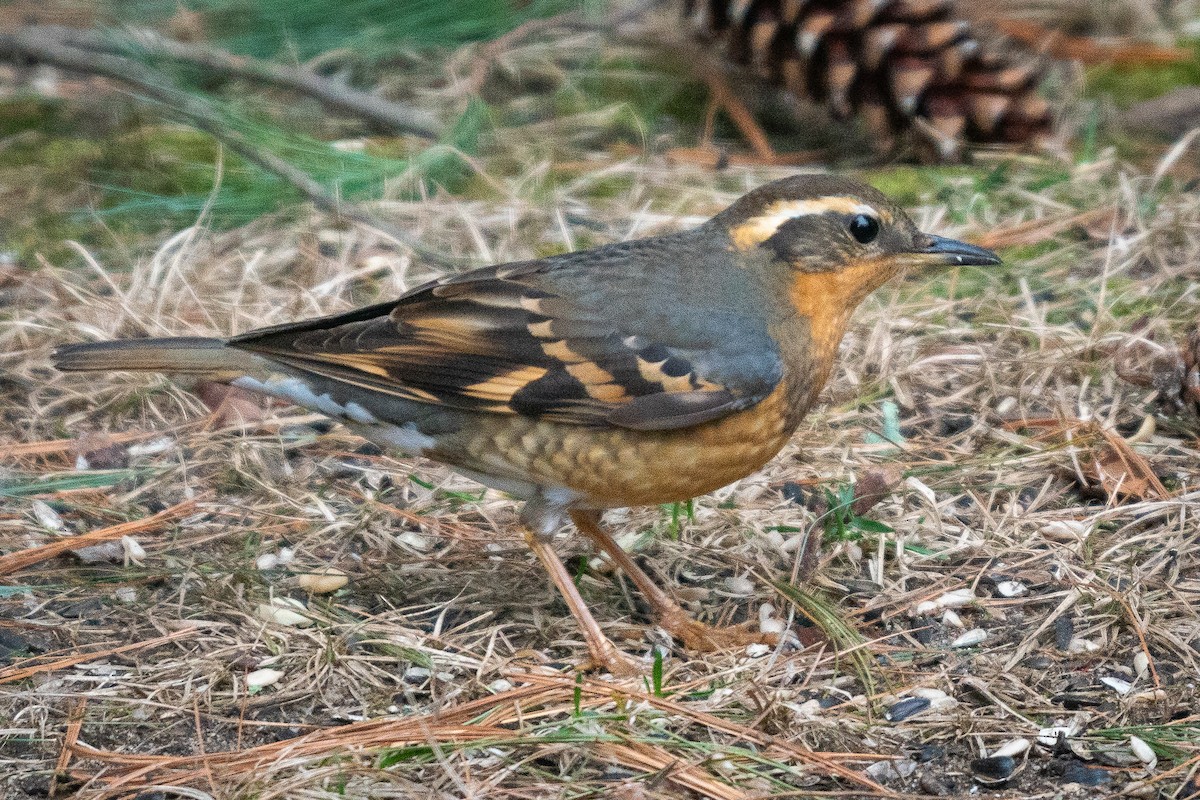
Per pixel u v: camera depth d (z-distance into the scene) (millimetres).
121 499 11172
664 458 9188
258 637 9562
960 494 11188
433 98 17062
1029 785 8227
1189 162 15656
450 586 10273
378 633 9648
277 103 16969
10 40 15680
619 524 11094
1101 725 8672
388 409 9484
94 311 13227
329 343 9344
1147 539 10484
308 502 11164
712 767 8250
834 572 10359
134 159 15680
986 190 15156
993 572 10242
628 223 14742
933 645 9531
